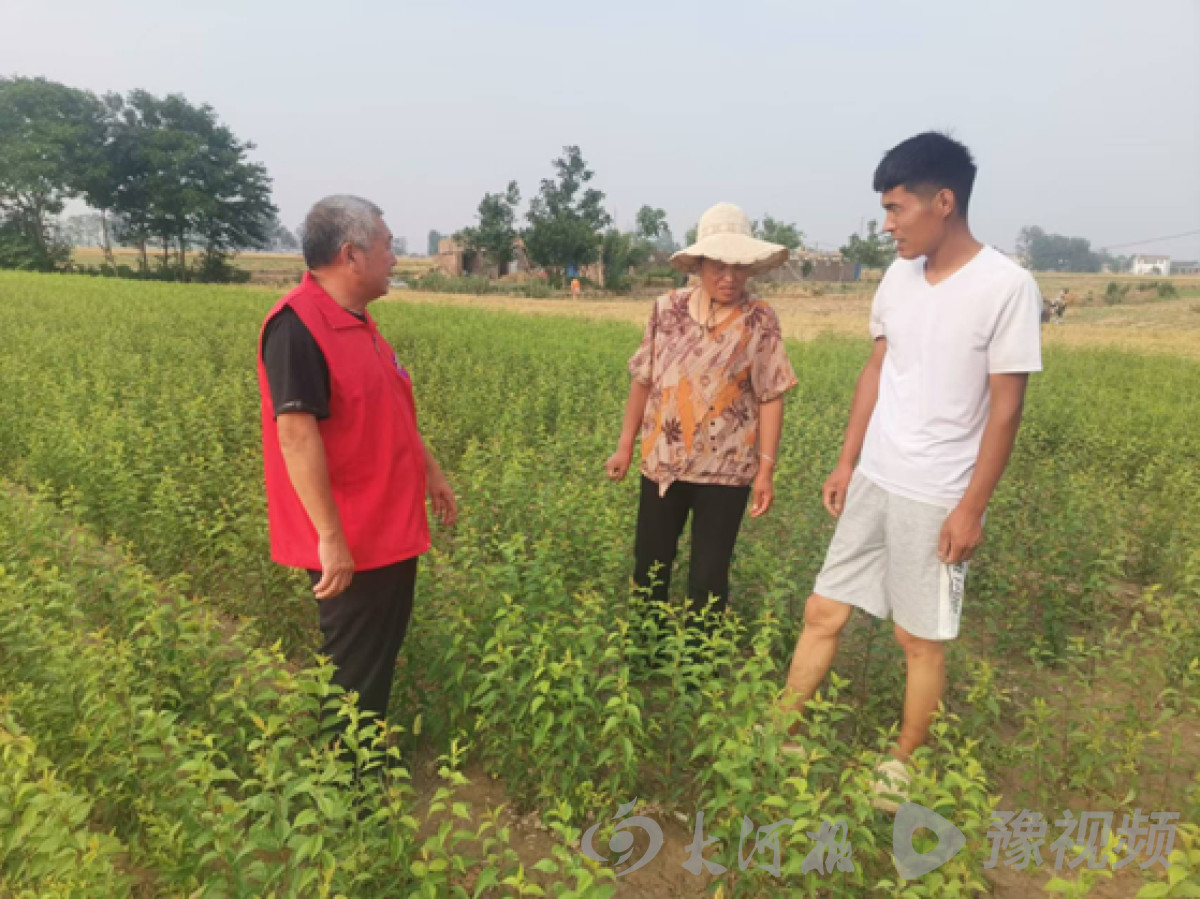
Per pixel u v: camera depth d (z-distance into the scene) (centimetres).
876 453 336
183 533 505
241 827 269
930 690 331
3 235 5953
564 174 7256
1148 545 615
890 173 309
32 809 212
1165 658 402
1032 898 289
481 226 7262
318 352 276
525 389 1066
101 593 387
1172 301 5712
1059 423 1052
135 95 6444
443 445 765
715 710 302
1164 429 976
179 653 316
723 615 392
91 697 278
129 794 272
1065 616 505
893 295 334
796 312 4684
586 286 7169
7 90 6050
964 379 309
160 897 254
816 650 359
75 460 585
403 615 318
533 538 508
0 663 327
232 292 2889
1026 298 293
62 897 199
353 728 256
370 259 290
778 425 414
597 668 352
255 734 304
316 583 305
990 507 612
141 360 1098
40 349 1092
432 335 1684
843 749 289
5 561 403
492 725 335
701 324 401
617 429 811
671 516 427
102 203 6197
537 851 301
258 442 723
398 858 241
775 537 577
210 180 6331
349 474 290
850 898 262
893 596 335
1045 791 335
